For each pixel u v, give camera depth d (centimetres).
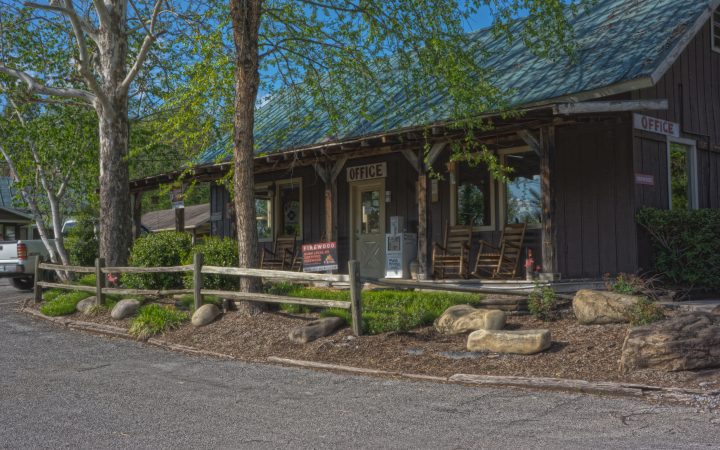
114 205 1375
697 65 1251
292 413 570
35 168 1689
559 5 1089
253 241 1016
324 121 1524
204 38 1073
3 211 3534
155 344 952
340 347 820
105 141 1380
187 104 1078
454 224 1328
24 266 1853
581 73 1105
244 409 587
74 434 514
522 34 1191
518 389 638
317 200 1644
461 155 1068
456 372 703
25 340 1004
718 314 797
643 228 1070
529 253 1085
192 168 1254
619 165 1079
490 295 1010
